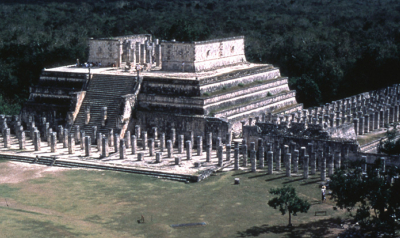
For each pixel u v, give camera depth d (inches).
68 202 2561.5
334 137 3095.5
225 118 3479.3
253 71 4087.1
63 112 3821.4
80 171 3029.0
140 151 3341.5
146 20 6786.4
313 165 2849.4
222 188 2701.8
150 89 3698.3
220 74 3786.9
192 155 3248.0
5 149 3403.1
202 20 6904.5
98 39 4261.8
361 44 5610.2
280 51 5502.0
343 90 4918.8
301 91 4611.2
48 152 3336.6
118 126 3508.9
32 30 6259.8
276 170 2940.5
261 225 2262.6
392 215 2183.8
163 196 2620.6
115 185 2787.9
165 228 2255.2
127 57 4210.1
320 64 5098.4
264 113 3782.0
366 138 3440.0
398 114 3878.0
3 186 2800.2
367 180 2201.0
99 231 2225.6
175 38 5556.1
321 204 2461.9
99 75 3892.7
